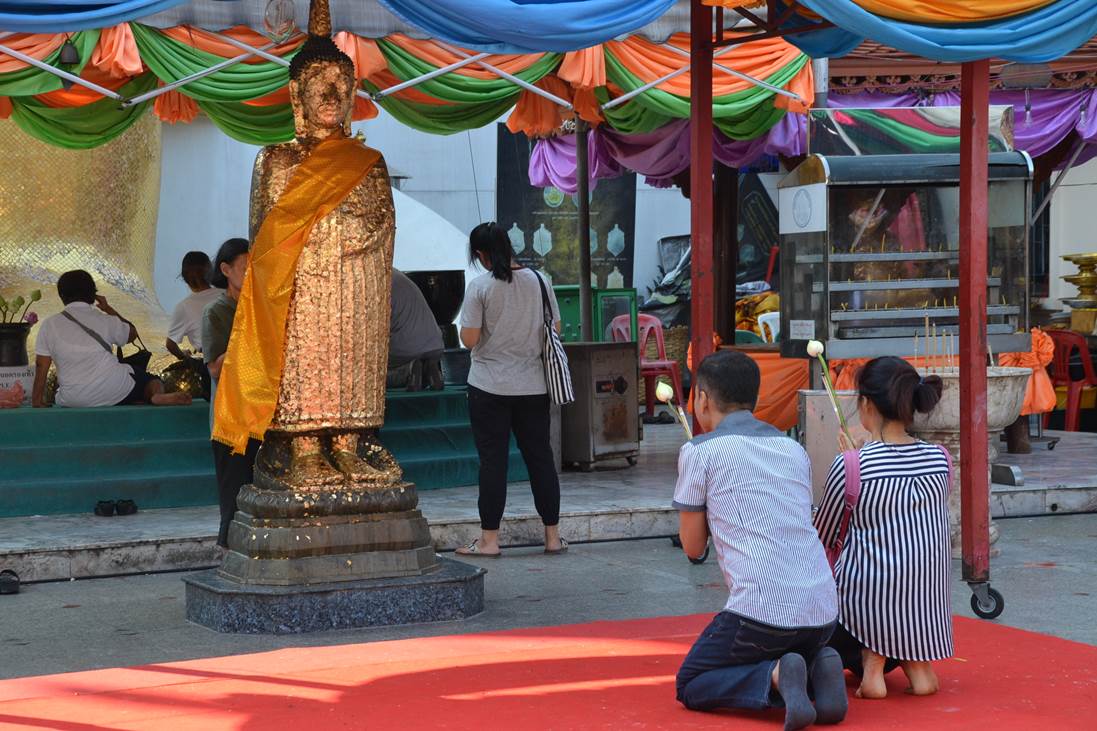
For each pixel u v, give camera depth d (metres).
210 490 8.64
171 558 7.32
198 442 8.79
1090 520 8.74
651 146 12.10
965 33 6.08
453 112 9.66
